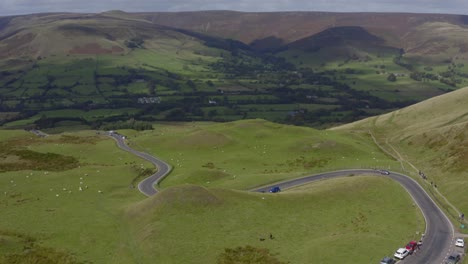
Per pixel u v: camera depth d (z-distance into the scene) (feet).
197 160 556.10
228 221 298.97
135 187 432.25
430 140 566.36
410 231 289.53
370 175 425.69
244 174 486.38
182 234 279.28
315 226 300.61
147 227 293.43
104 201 375.45
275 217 311.47
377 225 301.02
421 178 434.71
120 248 273.33
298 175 465.06
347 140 639.35
